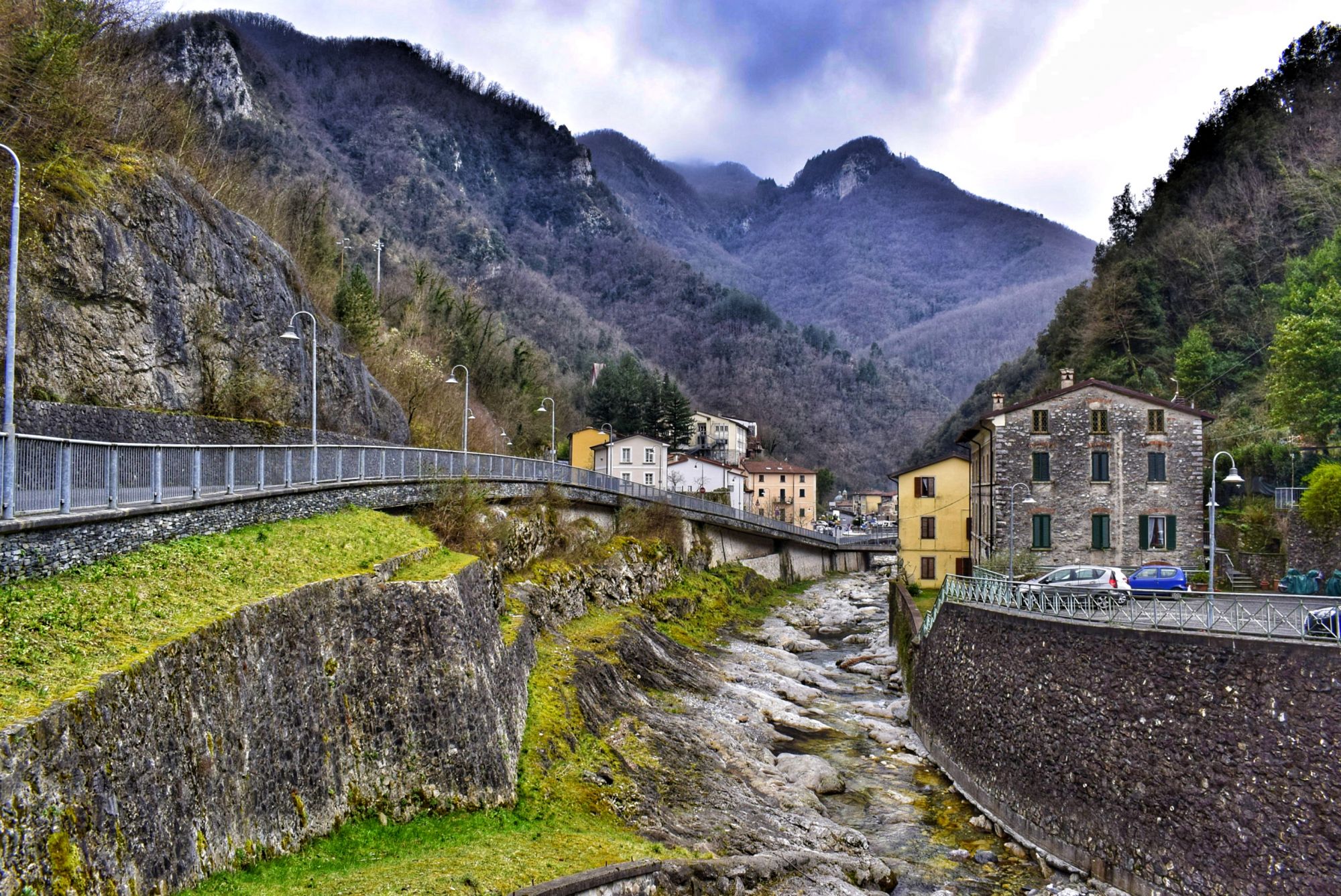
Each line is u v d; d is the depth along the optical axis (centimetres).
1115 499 4756
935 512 6706
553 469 5969
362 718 2031
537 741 2783
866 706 4509
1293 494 4769
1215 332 7525
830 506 17400
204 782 1430
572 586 4931
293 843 1670
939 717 3647
